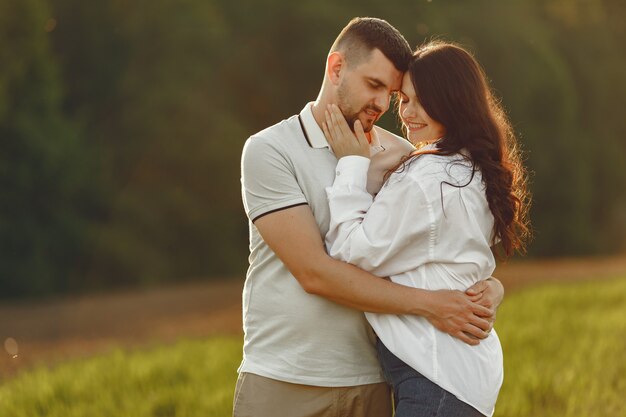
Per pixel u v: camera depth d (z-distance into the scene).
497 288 3.35
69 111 21.98
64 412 6.33
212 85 21.19
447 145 3.31
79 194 19.95
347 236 3.23
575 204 27.11
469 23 24.33
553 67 25.95
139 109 20.75
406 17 22.50
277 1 21.88
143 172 20.77
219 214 21.08
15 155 18.67
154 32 21.22
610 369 7.14
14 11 18.53
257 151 3.36
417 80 3.36
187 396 6.64
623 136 30.22
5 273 18.42
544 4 29.42
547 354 8.02
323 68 21.91
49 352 11.44
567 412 5.86
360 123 3.42
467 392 3.13
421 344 3.17
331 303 3.34
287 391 3.38
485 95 3.38
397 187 3.20
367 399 3.41
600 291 13.50
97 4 21.94
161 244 20.59
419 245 3.22
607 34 30.86
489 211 3.32
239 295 17.50
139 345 11.25
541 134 26.16
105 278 19.69
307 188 3.39
